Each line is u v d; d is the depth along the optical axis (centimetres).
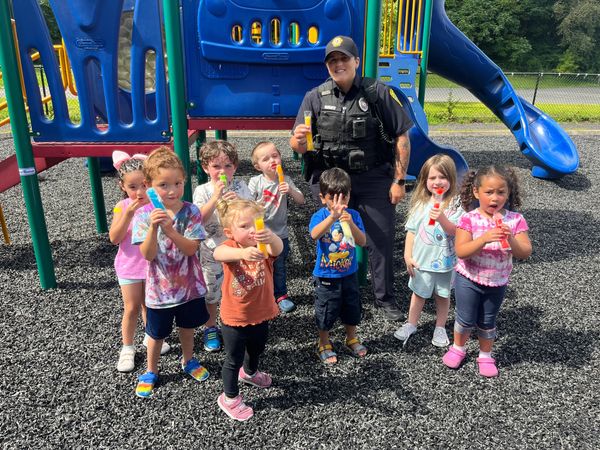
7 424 251
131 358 299
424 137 578
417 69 690
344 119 315
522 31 4484
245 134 1173
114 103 369
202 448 236
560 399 274
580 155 963
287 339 332
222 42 374
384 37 721
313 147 327
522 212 625
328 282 289
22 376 290
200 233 260
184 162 370
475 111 1628
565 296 398
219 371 297
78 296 390
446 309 325
